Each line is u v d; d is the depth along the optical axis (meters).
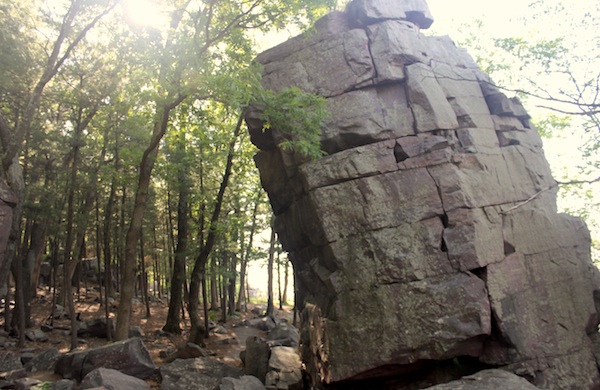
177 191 22.45
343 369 8.89
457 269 8.95
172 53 11.82
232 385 10.00
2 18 15.35
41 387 9.69
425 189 9.56
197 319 18.52
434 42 11.81
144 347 12.31
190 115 14.87
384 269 9.14
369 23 11.33
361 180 9.77
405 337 8.65
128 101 16.27
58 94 17.55
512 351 8.70
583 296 9.97
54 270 20.84
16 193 12.34
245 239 28.84
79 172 19.12
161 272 37.81
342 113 10.53
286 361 12.87
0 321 19.98
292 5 11.96
